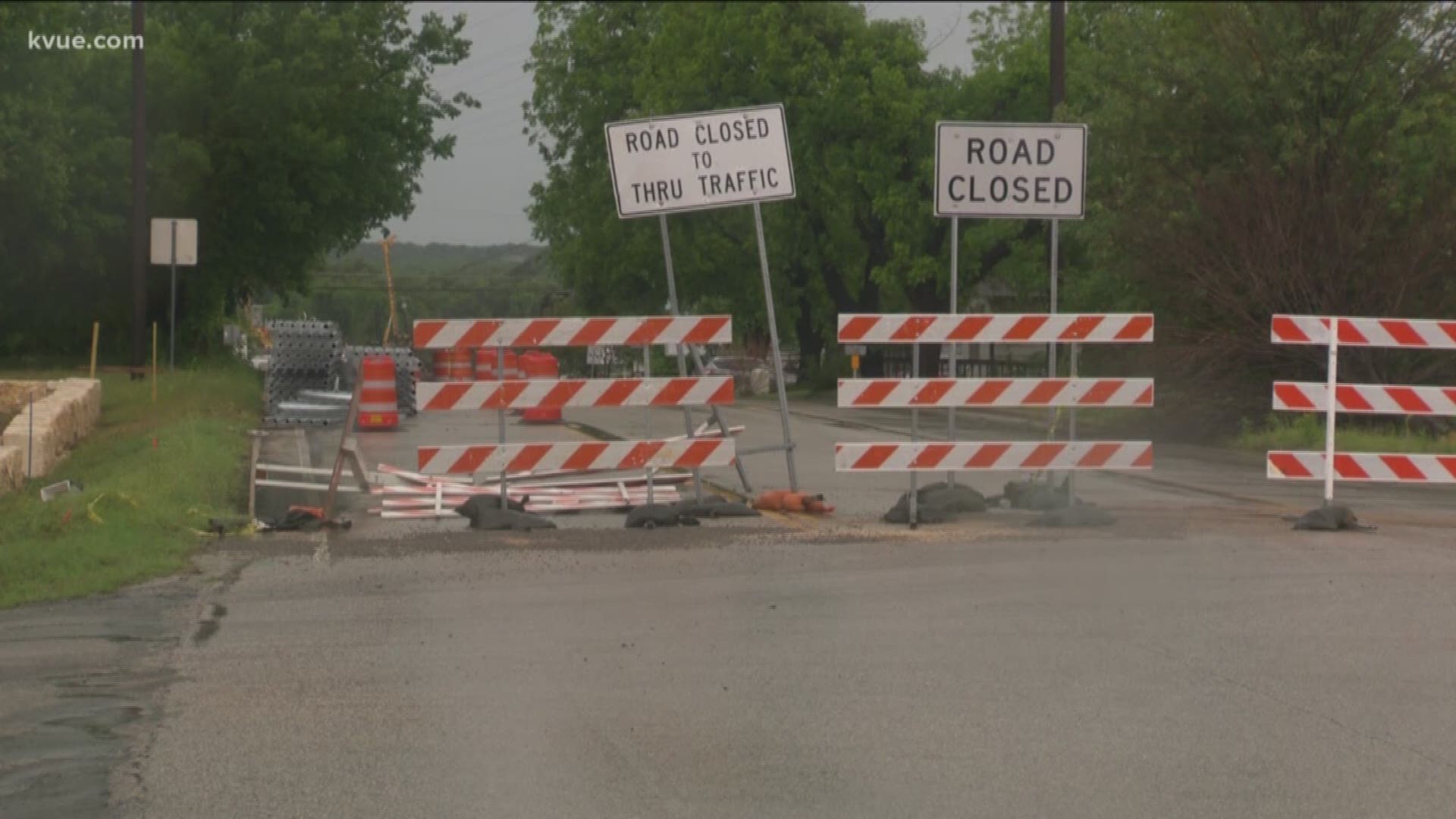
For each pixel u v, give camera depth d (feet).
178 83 357.41
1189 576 92.22
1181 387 217.56
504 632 78.02
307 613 82.84
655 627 78.79
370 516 122.93
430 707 63.67
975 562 97.96
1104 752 56.85
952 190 117.08
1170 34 241.96
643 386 117.91
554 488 136.46
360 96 390.21
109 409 228.22
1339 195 207.62
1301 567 95.25
